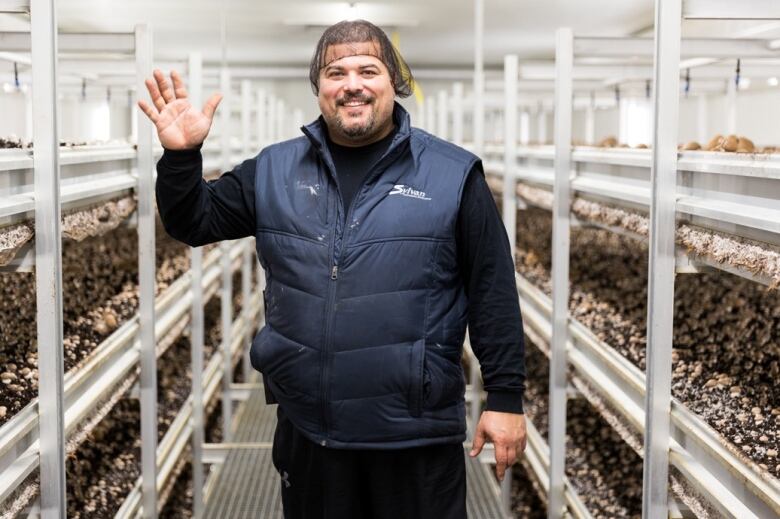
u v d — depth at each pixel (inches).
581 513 124.1
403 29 346.3
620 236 221.9
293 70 470.9
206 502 176.2
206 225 91.7
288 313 87.1
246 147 268.2
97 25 329.4
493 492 181.0
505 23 326.0
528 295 174.7
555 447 133.2
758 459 74.0
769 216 67.9
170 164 87.0
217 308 264.2
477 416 205.0
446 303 87.7
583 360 125.4
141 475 124.9
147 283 121.3
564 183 128.9
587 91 314.8
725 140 110.3
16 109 286.4
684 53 130.6
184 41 386.9
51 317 83.4
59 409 84.1
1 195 76.8
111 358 111.1
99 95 327.0
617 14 293.7
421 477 87.9
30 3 81.2
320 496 90.9
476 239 88.2
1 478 76.4
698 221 81.1
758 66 185.8
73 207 99.1
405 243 85.4
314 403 86.4
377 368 84.7
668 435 85.8
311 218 87.3
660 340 84.8
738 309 130.3
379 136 89.8
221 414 239.9
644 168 102.0
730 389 95.8
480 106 185.0
